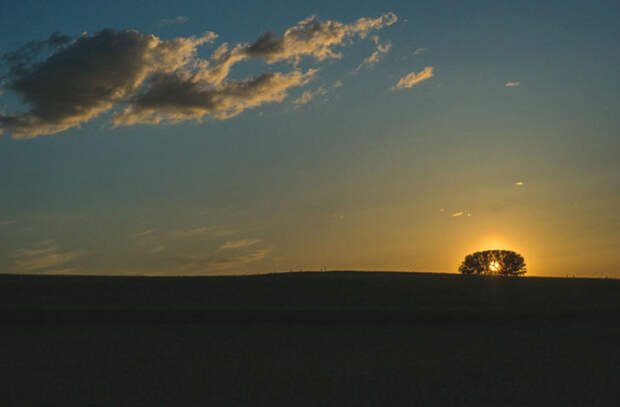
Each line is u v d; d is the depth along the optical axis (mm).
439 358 24094
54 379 19750
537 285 45406
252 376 20078
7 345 26078
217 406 16359
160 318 32062
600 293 41531
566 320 33438
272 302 37812
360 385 18719
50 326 30281
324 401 16719
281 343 27375
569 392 18203
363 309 33500
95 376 20219
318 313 32781
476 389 18656
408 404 16672
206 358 23750
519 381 19750
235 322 31938
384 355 24750
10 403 16594
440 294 41062
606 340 28438
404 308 34250
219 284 44531
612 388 18719
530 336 29391
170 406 16391
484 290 42844
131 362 22766
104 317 31828
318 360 23500
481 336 29422
